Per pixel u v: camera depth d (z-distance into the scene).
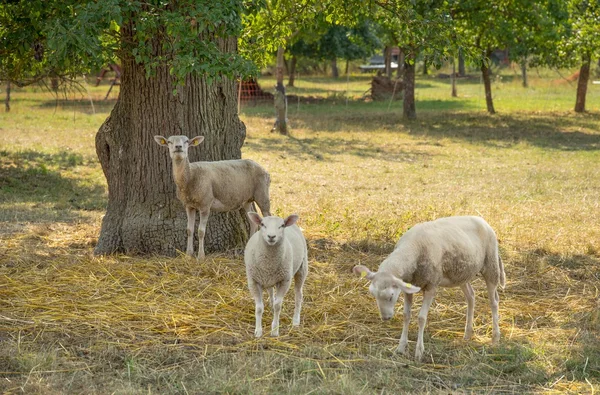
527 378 6.77
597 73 63.78
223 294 8.98
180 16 9.55
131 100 11.23
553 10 32.12
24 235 12.25
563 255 11.31
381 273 6.51
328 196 16.52
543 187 17.91
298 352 7.27
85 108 38.38
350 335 7.77
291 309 8.55
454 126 32.72
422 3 14.57
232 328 7.95
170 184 11.03
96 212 14.69
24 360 6.83
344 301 8.88
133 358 6.95
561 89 55.25
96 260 10.45
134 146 11.13
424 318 7.14
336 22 14.91
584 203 15.73
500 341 7.71
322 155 23.38
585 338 7.80
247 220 11.56
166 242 10.95
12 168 19.17
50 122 31.25
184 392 6.29
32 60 13.57
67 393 6.20
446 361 7.16
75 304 8.52
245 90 43.34
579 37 33.75
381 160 22.69
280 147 24.83
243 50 14.47
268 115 35.81
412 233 7.16
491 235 7.69
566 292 9.61
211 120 11.32
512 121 34.59
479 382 6.68
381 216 14.10
